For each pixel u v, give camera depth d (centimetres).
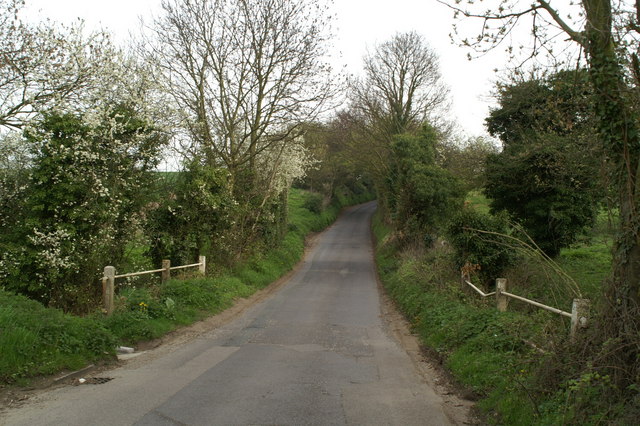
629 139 550
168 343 955
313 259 3259
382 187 3897
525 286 1205
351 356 873
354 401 598
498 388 602
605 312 526
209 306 1314
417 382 711
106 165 1213
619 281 524
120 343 870
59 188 1084
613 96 551
